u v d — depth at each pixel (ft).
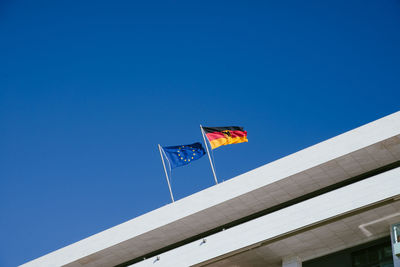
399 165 147.43
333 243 146.51
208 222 161.79
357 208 138.41
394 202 136.36
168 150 169.27
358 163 148.36
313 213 143.33
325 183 152.87
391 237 136.87
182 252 155.94
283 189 154.30
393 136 142.92
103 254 169.68
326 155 149.18
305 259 150.92
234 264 154.20
